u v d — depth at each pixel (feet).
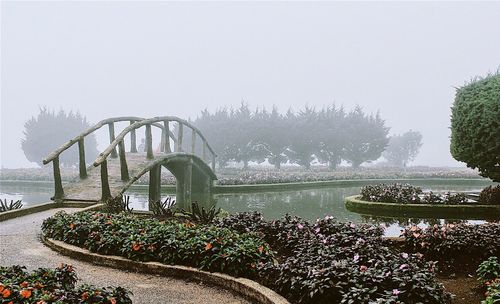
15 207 42.16
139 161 52.44
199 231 24.79
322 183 95.91
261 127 140.97
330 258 19.56
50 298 14.39
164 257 23.50
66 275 17.83
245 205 59.52
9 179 107.55
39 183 100.17
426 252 24.75
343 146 146.41
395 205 48.01
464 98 49.70
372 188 55.57
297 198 69.92
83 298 14.90
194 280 21.91
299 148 143.74
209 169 71.51
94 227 27.35
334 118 149.07
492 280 18.75
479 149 47.91
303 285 16.92
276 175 106.83
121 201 39.52
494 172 48.96
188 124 64.39
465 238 24.38
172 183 84.89
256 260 20.94
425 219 46.39
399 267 17.97
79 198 43.19
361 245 21.98
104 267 24.39
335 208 55.98
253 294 18.89
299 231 26.71
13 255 26.18
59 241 28.22
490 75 51.57
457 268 23.38
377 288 16.31
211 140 142.92
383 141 150.71
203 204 60.54
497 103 45.68
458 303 18.56
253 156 144.05
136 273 23.27
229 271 21.11
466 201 50.03
